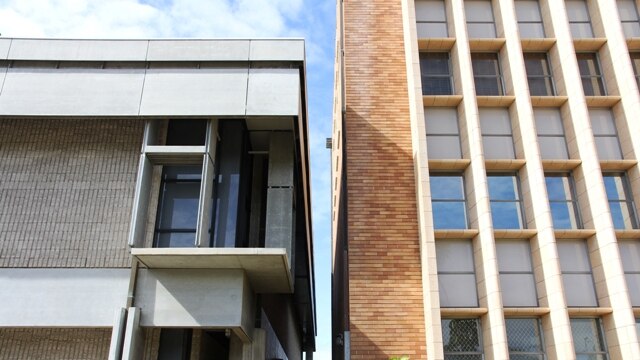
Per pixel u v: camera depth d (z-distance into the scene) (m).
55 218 13.25
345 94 16.00
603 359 12.77
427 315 12.73
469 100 14.54
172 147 13.37
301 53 13.80
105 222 13.24
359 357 12.68
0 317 12.14
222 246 13.20
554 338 12.41
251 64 13.80
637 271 13.57
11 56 13.47
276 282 14.00
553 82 15.72
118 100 13.30
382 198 14.42
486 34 16.25
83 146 14.00
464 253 13.78
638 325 12.91
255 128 14.67
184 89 13.47
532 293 13.34
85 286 12.52
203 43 13.81
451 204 14.37
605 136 15.12
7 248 12.88
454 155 14.86
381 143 15.14
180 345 12.83
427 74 15.86
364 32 16.69
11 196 13.40
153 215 13.39
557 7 15.79
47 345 12.68
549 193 14.55
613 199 14.50
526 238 13.85
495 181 14.64
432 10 16.61
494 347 12.22
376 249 13.81
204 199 12.82
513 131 15.02
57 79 13.45
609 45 15.54
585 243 13.89
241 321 12.31
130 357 11.58
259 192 16.84
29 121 14.19
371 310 13.14
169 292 12.45
